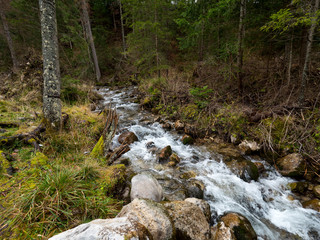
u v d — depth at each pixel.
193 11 8.14
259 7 6.59
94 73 16.19
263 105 5.88
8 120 4.29
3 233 1.62
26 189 2.07
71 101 7.72
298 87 5.62
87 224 1.32
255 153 4.52
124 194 2.73
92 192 2.39
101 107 8.36
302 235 2.54
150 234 1.43
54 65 3.62
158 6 8.66
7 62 15.65
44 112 3.77
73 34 12.39
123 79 15.78
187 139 5.21
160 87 8.95
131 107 8.66
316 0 3.75
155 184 2.70
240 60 6.20
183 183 3.38
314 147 3.83
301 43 5.77
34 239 1.61
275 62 7.24
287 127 4.39
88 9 17.16
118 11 22.59
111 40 21.59
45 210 1.90
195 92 6.46
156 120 6.84
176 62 13.21
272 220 2.78
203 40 9.68
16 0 11.52
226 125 5.39
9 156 2.77
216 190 3.31
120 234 1.23
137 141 5.29
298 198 3.19
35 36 13.45
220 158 4.38
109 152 3.84
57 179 2.19
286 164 3.87
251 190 3.36
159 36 9.31
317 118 4.38
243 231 2.29
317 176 3.50
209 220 2.38
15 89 6.44
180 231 1.78
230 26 7.51
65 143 3.65
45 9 3.36
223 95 7.11
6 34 13.88
